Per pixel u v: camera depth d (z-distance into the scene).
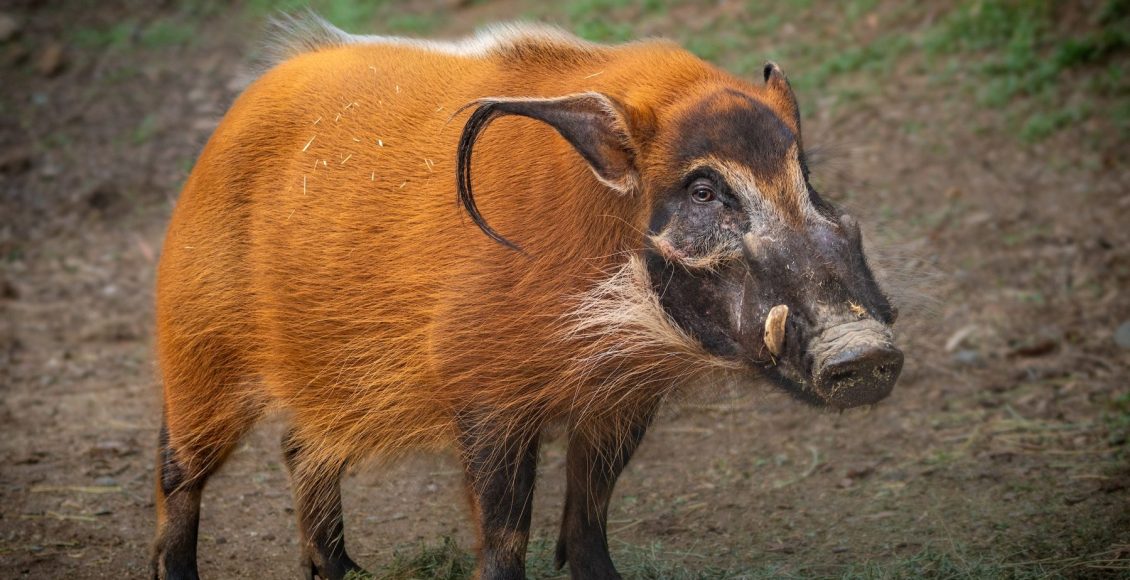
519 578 11.91
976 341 21.42
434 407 12.38
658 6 36.97
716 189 10.90
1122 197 26.14
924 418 19.03
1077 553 14.09
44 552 15.33
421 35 37.47
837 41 33.78
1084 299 22.62
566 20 36.97
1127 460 16.86
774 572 14.19
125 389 21.52
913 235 24.91
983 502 15.98
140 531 16.08
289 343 13.11
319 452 13.73
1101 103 29.52
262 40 16.12
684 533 15.78
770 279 10.38
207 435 13.90
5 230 30.08
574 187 11.45
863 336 9.78
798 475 17.47
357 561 15.06
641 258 11.33
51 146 35.03
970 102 30.36
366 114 13.01
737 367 10.99
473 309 11.50
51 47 41.34
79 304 25.86
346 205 12.64
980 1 33.78
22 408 20.45
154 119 36.44
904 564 14.20
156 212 31.20
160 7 46.00
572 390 11.64
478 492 11.82
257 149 13.47
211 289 13.50
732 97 11.27
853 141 29.17
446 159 12.21
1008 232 25.11
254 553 15.55
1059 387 19.70
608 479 12.98
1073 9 32.81
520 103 10.91
